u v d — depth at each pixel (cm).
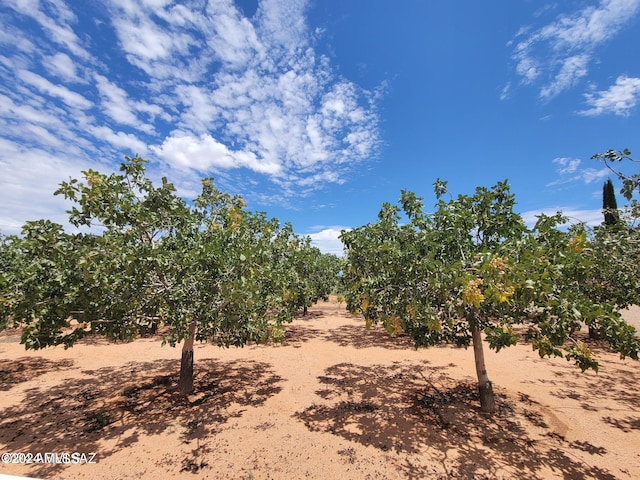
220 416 557
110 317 480
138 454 446
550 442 470
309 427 521
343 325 1450
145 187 524
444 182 535
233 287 436
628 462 420
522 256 388
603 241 561
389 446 466
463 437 488
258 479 395
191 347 666
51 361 878
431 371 789
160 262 412
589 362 351
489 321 466
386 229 514
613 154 432
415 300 422
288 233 1095
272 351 991
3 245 762
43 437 489
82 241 426
